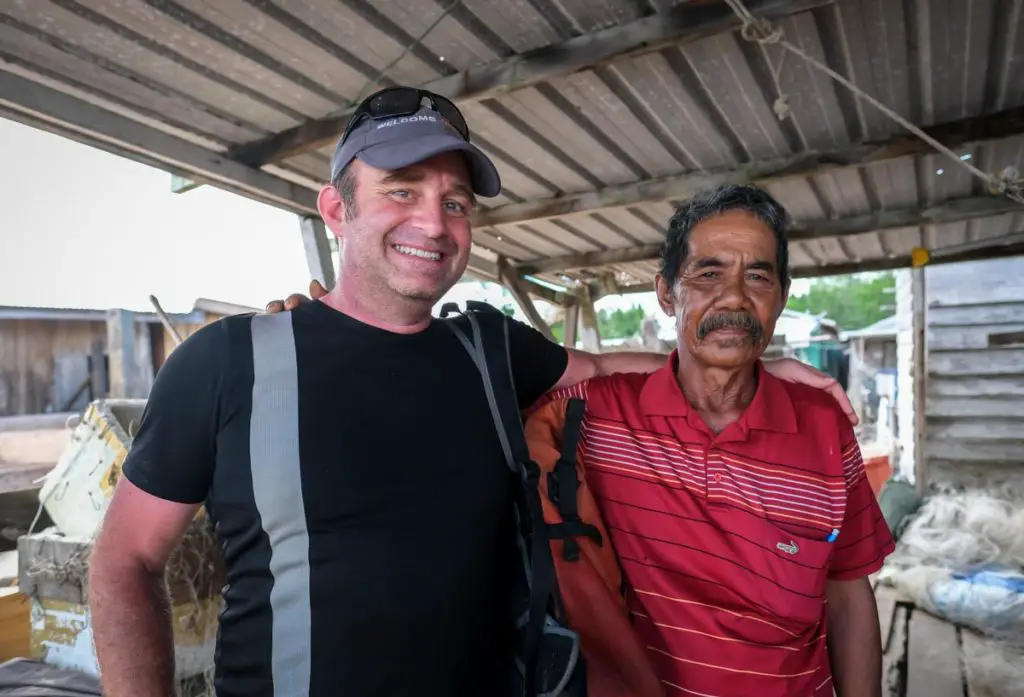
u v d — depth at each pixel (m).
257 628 0.94
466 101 2.22
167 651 0.98
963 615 3.30
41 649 1.76
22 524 3.02
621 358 1.58
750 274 1.34
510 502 1.09
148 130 2.32
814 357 14.79
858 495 1.39
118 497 0.98
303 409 0.97
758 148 2.91
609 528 1.33
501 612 1.07
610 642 1.15
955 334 5.77
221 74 2.08
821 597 1.27
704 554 1.26
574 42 2.00
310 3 1.80
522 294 4.86
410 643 0.95
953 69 2.27
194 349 0.99
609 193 3.33
